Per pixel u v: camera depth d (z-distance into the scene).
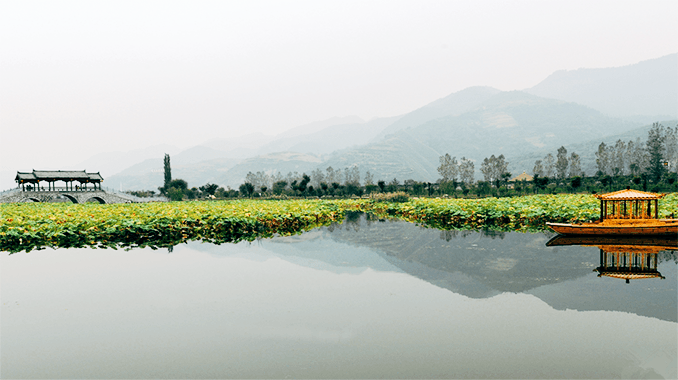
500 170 151.38
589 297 9.60
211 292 10.52
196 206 33.75
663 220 17.09
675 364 6.27
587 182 72.94
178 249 16.89
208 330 7.97
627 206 18.56
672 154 135.75
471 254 15.09
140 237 20.03
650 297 9.53
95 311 9.12
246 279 11.85
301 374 6.12
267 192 97.69
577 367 6.24
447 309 9.04
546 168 181.50
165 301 9.82
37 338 7.67
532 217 24.44
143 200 74.50
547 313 8.64
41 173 63.25
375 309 9.09
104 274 12.52
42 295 10.35
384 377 6.02
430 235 20.50
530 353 6.77
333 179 193.38
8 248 17.14
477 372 6.13
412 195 70.88
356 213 38.34
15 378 6.11
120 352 7.01
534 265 12.99
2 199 55.16
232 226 22.14
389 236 20.39
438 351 6.90
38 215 22.55
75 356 6.88
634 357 6.55
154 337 7.67
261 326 8.14
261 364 6.52
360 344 7.23
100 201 67.75
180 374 6.18
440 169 155.88
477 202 30.66
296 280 11.73
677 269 12.23
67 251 16.38
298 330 7.92
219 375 6.14
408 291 10.46
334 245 17.77
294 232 22.61
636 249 15.52
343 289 10.74
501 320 8.29
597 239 18.02
